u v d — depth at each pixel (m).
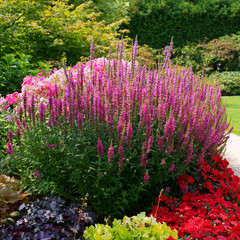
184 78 3.85
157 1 19.02
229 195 3.27
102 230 2.13
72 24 8.71
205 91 4.06
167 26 19.22
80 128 2.91
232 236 2.24
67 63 8.77
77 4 11.82
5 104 4.23
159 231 2.11
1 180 3.06
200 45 18.17
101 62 4.98
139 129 3.01
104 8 12.30
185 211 2.74
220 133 3.77
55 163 2.99
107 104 2.91
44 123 3.33
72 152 2.85
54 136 3.07
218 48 17.48
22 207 2.75
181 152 3.20
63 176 3.11
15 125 3.51
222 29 20.14
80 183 2.93
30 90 4.12
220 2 20.05
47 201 2.87
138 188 2.85
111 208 2.99
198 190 3.36
